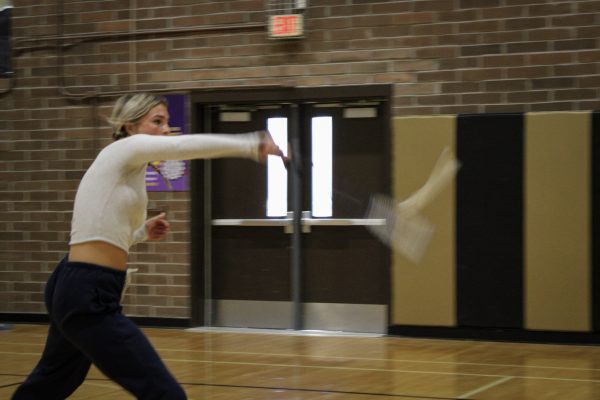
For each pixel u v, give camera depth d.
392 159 9.91
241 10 10.57
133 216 3.65
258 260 10.74
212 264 10.96
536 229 9.31
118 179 3.57
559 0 9.30
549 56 9.34
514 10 9.47
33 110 11.48
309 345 9.24
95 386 6.73
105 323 3.48
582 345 9.14
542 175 9.29
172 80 10.91
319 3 10.25
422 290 9.75
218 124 10.95
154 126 3.84
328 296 10.44
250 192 10.77
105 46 11.17
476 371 7.44
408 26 9.88
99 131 11.20
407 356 8.39
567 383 6.81
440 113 9.76
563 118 9.20
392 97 9.94
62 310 3.50
